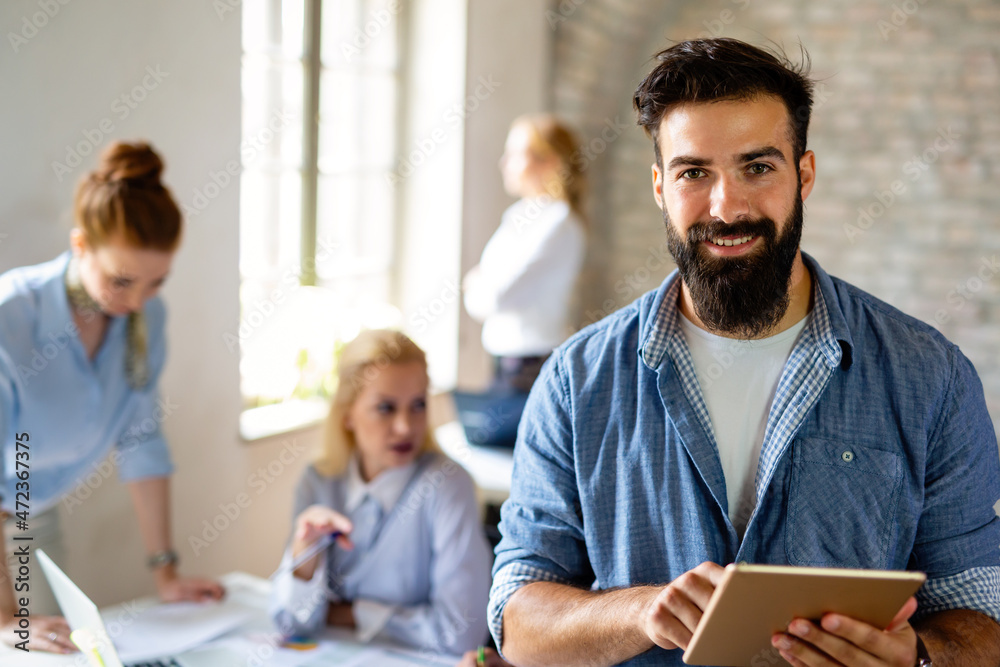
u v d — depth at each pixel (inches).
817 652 35.7
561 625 42.4
